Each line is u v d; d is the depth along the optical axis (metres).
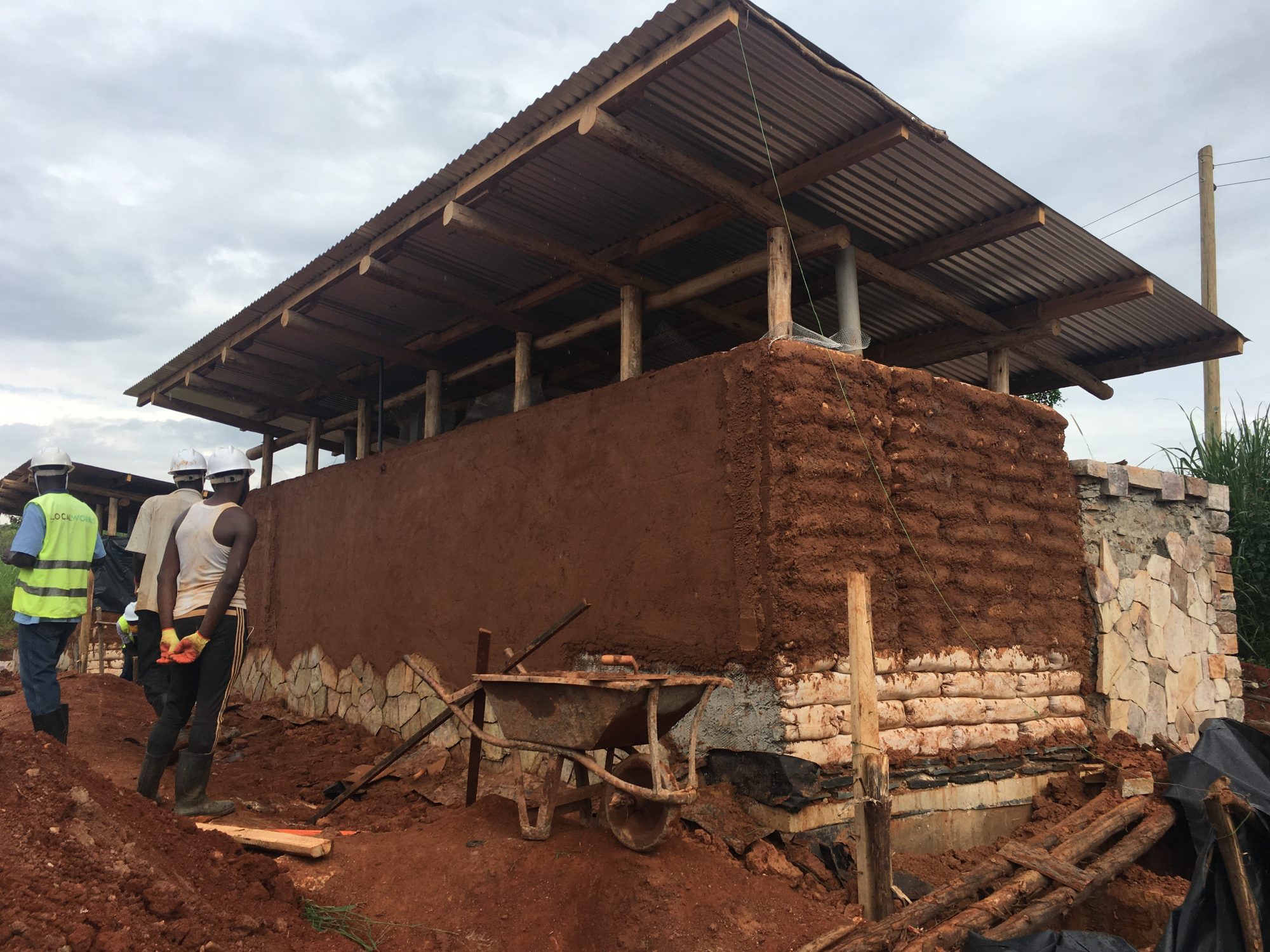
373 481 9.41
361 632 9.23
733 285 8.16
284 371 10.94
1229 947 4.30
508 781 6.64
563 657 6.44
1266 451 10.83
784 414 5.27
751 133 5.71
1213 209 14.48
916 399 6.12
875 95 5.18
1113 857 5.03
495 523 7.43
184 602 5.39
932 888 4.82
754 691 5.09
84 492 17.00
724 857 4.46
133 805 4.08
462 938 3.90
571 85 5.32
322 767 7.73
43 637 6.08
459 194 6.47
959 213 6.61
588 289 8.50
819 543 5.31
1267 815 4.48
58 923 2.96
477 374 10.19
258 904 3.88
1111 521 7.45
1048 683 6.70
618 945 3.78
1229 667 8.21
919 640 5.81
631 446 6.18
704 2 4.57
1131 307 8.11
